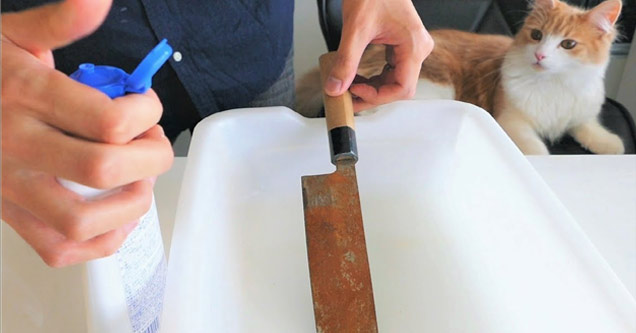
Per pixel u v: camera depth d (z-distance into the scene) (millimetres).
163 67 705
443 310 517
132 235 354
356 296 466
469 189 604
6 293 479
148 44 669
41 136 288
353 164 528
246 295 526
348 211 501
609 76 1381
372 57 998
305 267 553
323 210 502
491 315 504
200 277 442
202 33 689
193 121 802
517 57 1056
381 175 636
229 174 595
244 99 788
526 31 1037
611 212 604
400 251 572
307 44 1452
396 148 622
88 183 285
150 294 384
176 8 656
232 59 734
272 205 612
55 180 307
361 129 606
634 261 544
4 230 539
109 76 315
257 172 617
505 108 1076
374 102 625
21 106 292
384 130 611
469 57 1131
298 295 528
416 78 627
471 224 589
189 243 450
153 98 315
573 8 1008
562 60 987
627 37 1312
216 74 736
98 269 344
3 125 290
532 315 476
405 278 546
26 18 290
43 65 298
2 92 287
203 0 666
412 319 510
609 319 400
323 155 615
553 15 988
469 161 604
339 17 999
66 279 498
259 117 589
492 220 554
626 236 574
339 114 539
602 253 552
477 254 560
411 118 609
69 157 282
